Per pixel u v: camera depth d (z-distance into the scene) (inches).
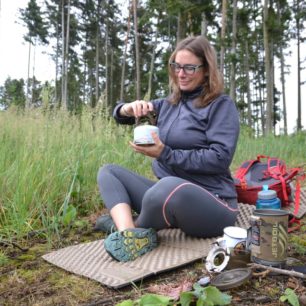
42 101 178.4
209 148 85.0
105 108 192.4
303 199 125.9
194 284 55.7
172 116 93.4
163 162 85.0
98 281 64.9
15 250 85.8
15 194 104.4
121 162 158.7
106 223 97.3
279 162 114.7
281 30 640.4
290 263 67.7
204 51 87.9
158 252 78.2
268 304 54.3
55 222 94.5
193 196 79.1
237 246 66.3
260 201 80.5
